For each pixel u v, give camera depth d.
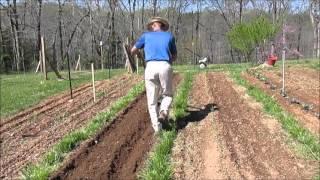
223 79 18.56
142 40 9.56
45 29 61.31
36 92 19.02
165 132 9.45
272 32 30.09
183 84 16.31
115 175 7.51
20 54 56.88
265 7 62.66
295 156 8.62
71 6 62.84
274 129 10.21
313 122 11.50
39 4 53.25
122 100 13.61
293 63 29.27
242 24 30.62
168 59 9.35
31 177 7.52
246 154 8.55
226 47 69.56
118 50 60.53
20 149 10.05
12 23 55.53
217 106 12.17
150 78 9.37
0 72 52.22
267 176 7.59
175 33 63.69
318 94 16.03
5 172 8.50
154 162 7.71
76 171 7.66
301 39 66.62
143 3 62.31
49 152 8.87
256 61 31.62
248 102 12.93
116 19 62.09
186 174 7.53
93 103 14.76
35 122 12.70
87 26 63.72
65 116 13.09
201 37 70.06
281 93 15.33
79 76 26.16
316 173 7.80
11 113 14.48
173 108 11.46
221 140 9.19
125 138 9.41
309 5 62.53
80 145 9.16
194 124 10.33
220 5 64.31
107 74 26.08
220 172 7.62
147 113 11.57
